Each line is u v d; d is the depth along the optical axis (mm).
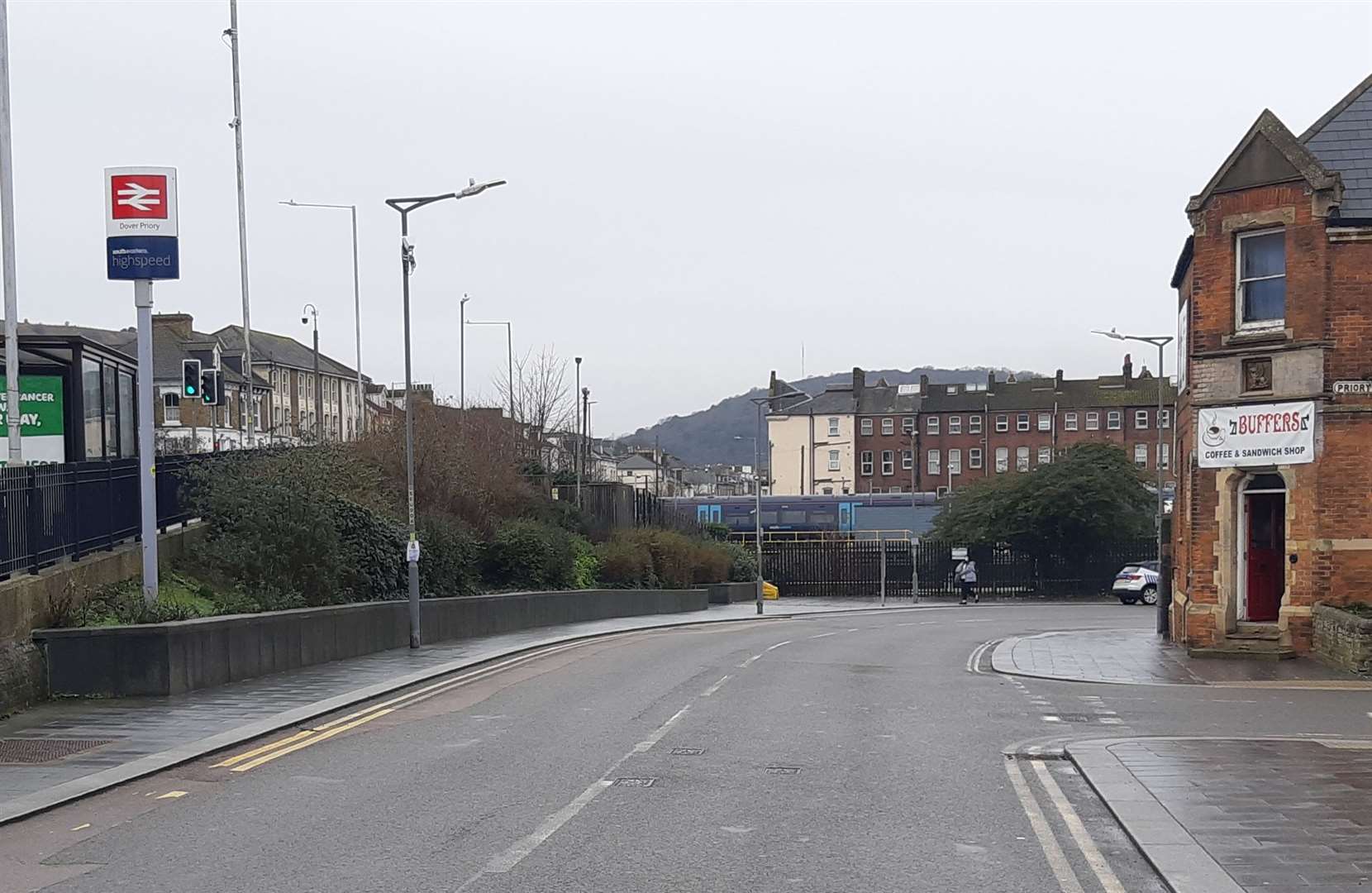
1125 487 63969
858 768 11422
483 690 17703
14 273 20172
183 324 67812
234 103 34375
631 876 7676
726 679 19438
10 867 8008
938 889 7434
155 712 14492
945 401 115188
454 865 7949
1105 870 7844
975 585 62781
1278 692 17516
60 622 15789
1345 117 22938
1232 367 22297
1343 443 21078
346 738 13180
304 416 64438
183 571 21281
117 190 17703
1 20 20297
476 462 37062
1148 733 13602
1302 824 8859
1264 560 22875
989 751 12438
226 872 7832
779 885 7500
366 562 25297
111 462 19578
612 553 43625
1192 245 23641
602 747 12633
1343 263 21078
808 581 67188
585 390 66938
